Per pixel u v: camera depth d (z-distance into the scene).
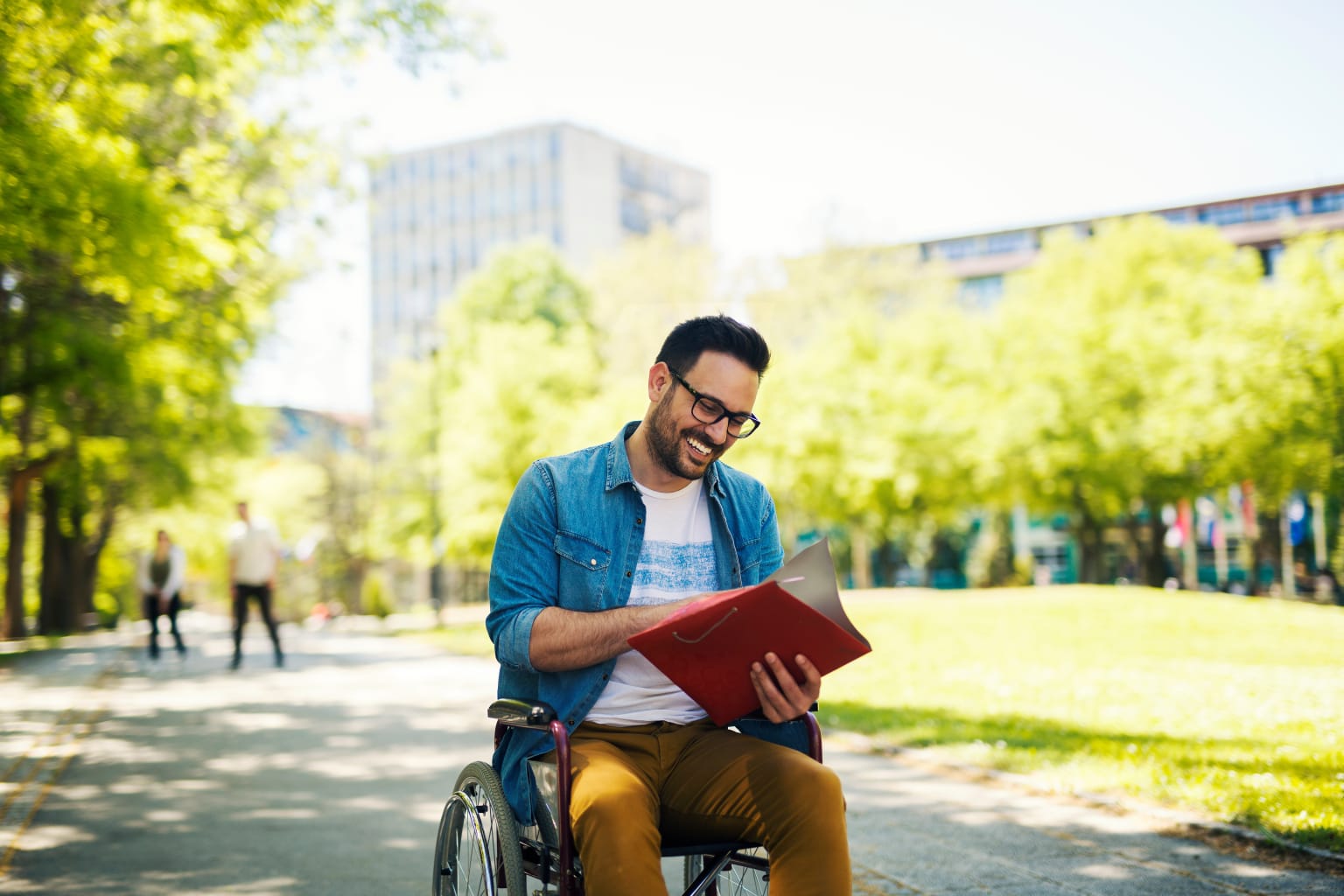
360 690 12.84
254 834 5.81
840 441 36.31
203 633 31.91
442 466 36.78
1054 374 36.88
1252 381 31.33
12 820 6.07
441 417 40.19
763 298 43.88
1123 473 35.47
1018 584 53.38
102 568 52.41
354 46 11.35
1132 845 5.27
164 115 12.18
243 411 29.47
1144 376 35.31
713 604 2.70
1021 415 36.81
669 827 3.05
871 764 7.66
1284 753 6.94
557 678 3.10
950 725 8.78
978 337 39.56
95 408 24.27
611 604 3.15
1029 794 6.50
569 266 53.53
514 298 51.25
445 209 89.31
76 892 4.74
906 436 36.91
